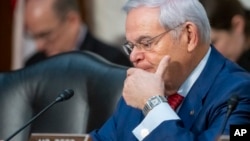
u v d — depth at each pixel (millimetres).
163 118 5852
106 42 10562
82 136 6023
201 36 6066
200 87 6152
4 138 8398
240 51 9352
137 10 5988
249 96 6023
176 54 5996
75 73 8383
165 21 5906
